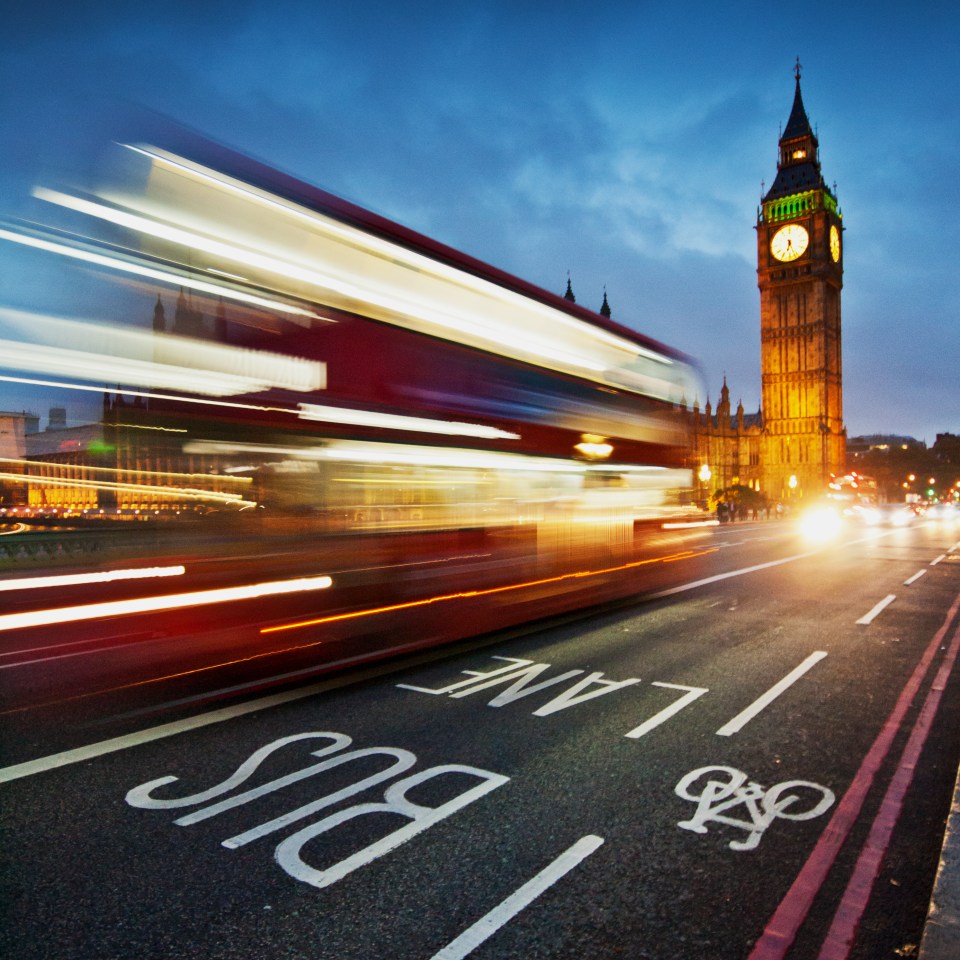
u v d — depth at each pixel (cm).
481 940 355
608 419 1161
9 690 714
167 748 587
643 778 549
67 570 466
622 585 1209
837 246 12538
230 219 559
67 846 435
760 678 841
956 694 786
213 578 548
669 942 356
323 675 810
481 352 848
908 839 463
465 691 764
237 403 559
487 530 868
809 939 360
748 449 12312
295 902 383
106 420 481
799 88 12344
